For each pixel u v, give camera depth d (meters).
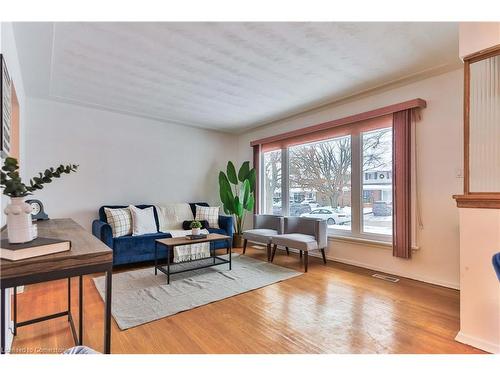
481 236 1.76
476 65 1.86
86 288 2.84
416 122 3.10
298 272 3.38
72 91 3.45
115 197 4.29
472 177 1.86
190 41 2.32
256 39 2.29
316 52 2.51
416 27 2.11
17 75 2.54
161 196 4.77
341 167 3.97
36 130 3.67
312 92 3.48
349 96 3.59
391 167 3.38
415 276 3.08
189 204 4.93
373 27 2.12
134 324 2.05
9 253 0.85
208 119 4.70
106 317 0.98
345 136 3.92
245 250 4.64
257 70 2.87
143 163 4.58
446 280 2.85
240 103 3.88
